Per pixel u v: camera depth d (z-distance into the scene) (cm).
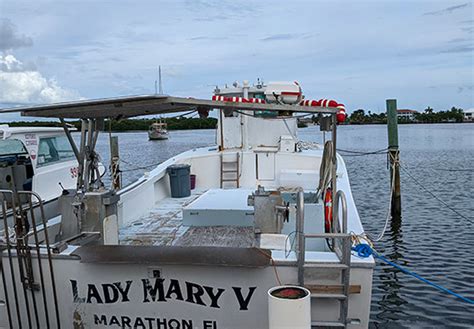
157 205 689
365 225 1184
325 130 456
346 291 345
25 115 415
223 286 356
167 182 768
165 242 486
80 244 400
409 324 629
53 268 374
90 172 474
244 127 877
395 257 909
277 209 441
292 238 414
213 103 377
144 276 362
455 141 4428
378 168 2473
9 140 726
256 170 829
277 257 354
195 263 341
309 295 316
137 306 368
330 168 467
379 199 1541
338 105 430
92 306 374
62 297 378
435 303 691
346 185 615
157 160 2698
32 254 376
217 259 347
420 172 2178
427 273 816
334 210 412
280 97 488
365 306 354
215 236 502
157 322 370
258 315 358
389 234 1085
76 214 436
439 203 1430
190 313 364
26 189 737
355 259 350
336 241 388
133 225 562
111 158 698
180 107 433
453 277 791
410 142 4359
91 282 370
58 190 785
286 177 738
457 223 1166
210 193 643
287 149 830
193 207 549
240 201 582
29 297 383
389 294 730
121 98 358
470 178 1927
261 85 889
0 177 692
